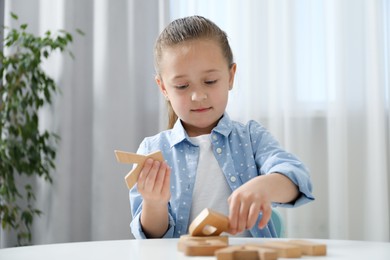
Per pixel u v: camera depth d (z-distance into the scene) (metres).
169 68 1.06
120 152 0.81
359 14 2.22
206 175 1.10
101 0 2.29
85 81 2.32
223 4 2.26
